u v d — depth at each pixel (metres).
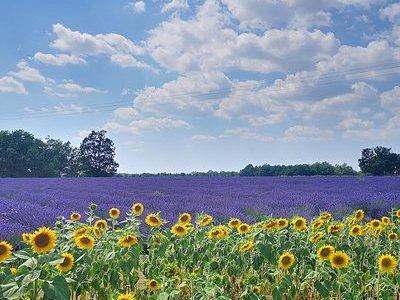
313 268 4.78
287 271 4.69
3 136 66.12
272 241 4.80
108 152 66.62
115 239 4.88
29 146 66.50
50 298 3.11
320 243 5.07
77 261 4.07
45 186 26.42
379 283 4.45
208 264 4.68
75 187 25.19
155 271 4.72
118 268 4.46
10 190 23.00
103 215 11.99
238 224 5.74
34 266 3.07
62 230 5.05
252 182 29.84
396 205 15.07
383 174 57.09
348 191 21.19
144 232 8.46
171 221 10.06
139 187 24.72
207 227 5.98
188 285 4.05
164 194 19.86
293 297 4.30
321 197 17.45
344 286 4.23
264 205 14.54
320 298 4.73
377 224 5.66
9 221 10.46
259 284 4.50
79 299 4.70
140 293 4.52
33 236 3.29
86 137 66.50
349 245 5.52
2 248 3.39
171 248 5.18
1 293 2.96
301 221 5.44
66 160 70.19
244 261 4.87
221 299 3.59
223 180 32.59
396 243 5.75
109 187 24.95
